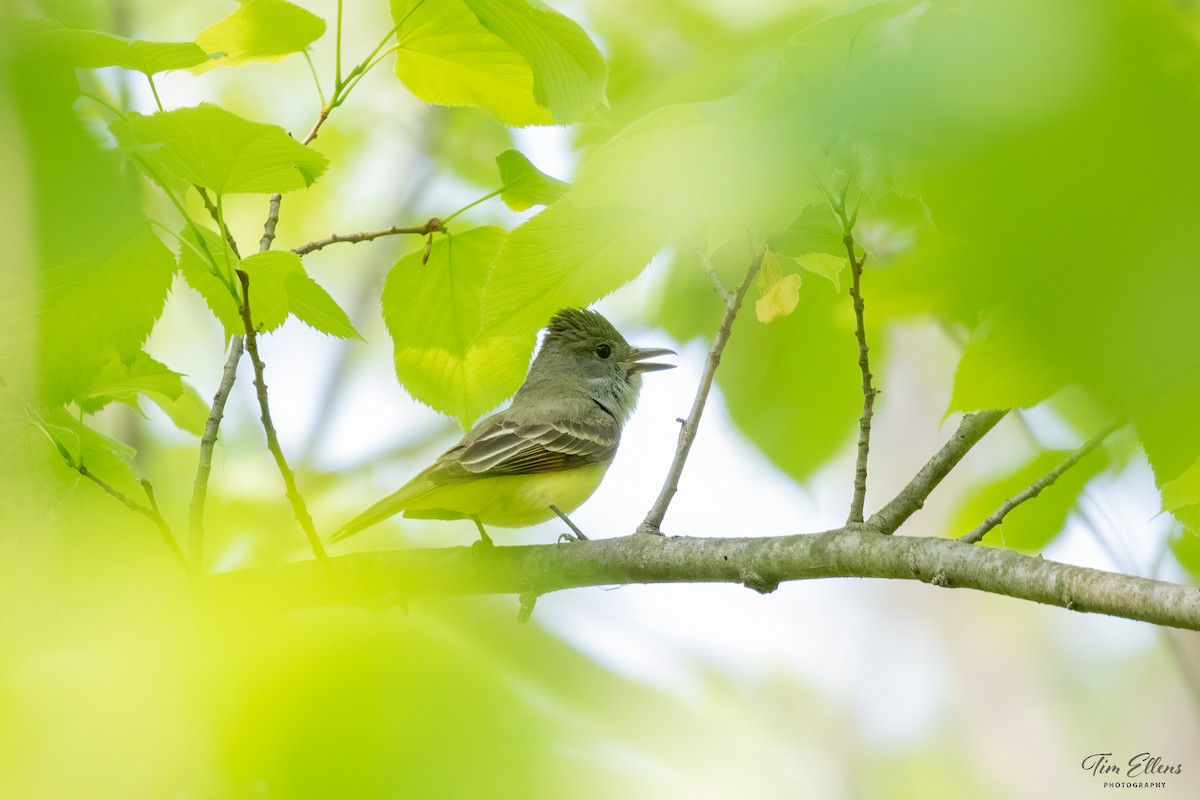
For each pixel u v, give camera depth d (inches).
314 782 276.1
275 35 404.2
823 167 260.2
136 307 362.0
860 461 351.3
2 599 374.3
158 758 270.1
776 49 451.5
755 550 364.5
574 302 410.0
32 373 367.9
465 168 802.2
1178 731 903.1
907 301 514.0
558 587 410.3
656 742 442.3
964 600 973.2
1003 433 652.1
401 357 479.2
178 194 376.5
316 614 301.1
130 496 452.4
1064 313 182.4
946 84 175.5
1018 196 173.8
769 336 597.6
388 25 812.0
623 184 262.4
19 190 228.5
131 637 316.2
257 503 602.9
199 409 500.4
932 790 899.4
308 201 797.9
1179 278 167.2
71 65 221.8
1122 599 270.4
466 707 300.7
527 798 303.1
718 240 267.1
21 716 270.7
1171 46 161.8
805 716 917.8
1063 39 160.7
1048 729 922.7
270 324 390.3
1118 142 163.5
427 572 415.2
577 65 346.3
